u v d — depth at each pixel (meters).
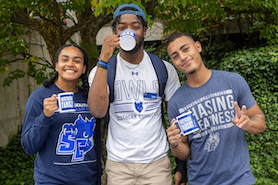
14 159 5.47
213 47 7.86
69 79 2.03
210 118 1.94
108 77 2.18
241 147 1.89
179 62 2.01
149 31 7.61
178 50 2.00
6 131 6.06
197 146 1.98
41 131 1.81
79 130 2.01
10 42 3.72
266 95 6.52
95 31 3.79
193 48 2.01
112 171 2.20
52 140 1.93
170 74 2.34
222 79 1.99
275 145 5.02
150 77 2.21
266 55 6.58
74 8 3.45
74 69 2.04
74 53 2.05
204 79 2.03
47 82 2.04
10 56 6.02
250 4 4.25
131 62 2.21
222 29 7.64
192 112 1.99
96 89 1.97
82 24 3.35
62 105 1.88
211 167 1.90
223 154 1.87
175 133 1.92
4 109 6.04
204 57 8.02
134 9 2.08
